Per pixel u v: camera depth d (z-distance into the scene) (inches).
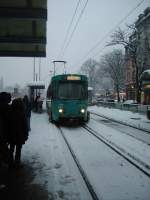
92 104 2709.2
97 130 762.2
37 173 340.5
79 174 337.1
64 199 261.9
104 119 1129.4
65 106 877.2
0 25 671.8
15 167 362.3
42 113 1417.3
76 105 879.7
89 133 700.7
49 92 1083.3
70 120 1000.9
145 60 1841.8
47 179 318.0
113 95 3506.4
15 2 567.5
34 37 764.0
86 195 271.9
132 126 858.1
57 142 556.1
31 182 307.6
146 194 274.8
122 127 843.4
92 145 532.1
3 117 338.3
